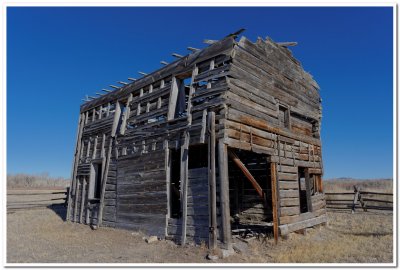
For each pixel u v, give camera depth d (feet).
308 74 49.60
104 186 46.91
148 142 40.14
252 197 47.39
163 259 27.14
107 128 49.98
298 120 45.16
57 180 230.89
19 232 42.14
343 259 27.43
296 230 37.47
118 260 26.96
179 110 38.34
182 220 32.53
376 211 60.90
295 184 39.81
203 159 45.14
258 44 38.01
